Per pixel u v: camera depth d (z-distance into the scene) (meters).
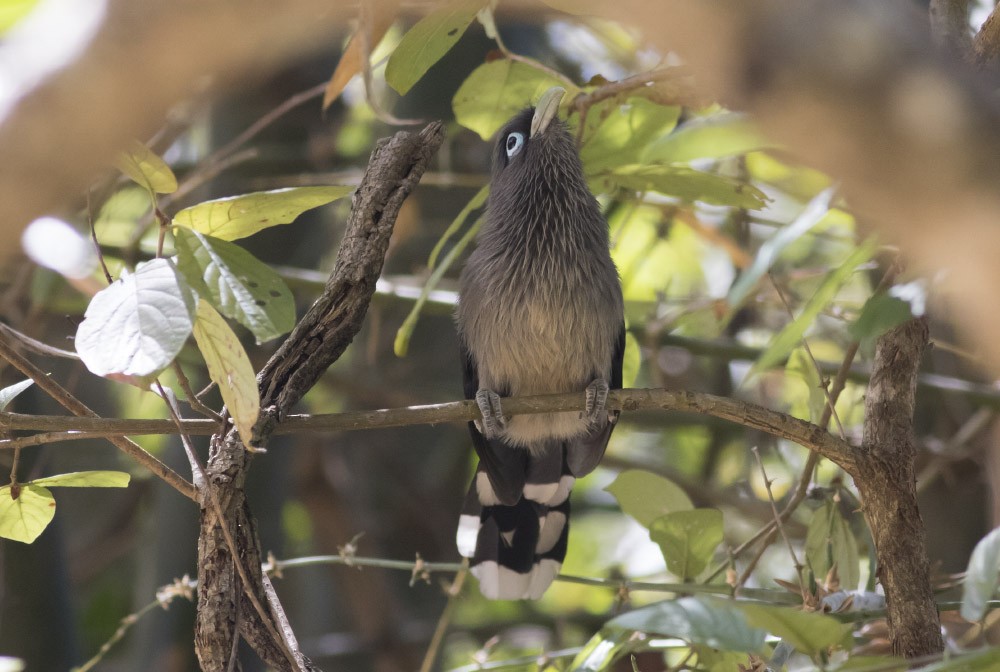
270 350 12.32
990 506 11.13
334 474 16.55
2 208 2.44
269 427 6.57
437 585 16.31
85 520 17.62
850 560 8.32
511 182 10.01
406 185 6.99
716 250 15.65
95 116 2.44
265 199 6.59
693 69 2.56
